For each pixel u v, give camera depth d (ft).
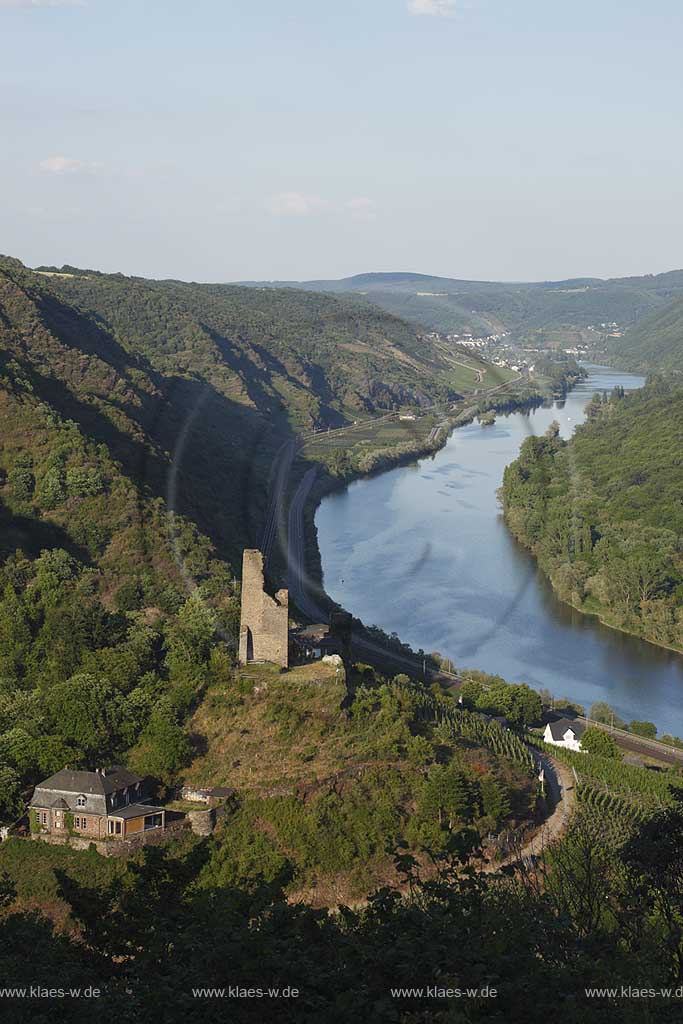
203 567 381.40
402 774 239.91
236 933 83.15
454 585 499.92
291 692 254.47
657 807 249.75
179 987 80.18
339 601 458.09
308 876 212.64
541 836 233.35
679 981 83.20
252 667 267.59
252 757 239.09
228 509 508.94
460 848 96.53
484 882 91.04
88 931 101.96
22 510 390.42
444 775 233.35
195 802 228.43
